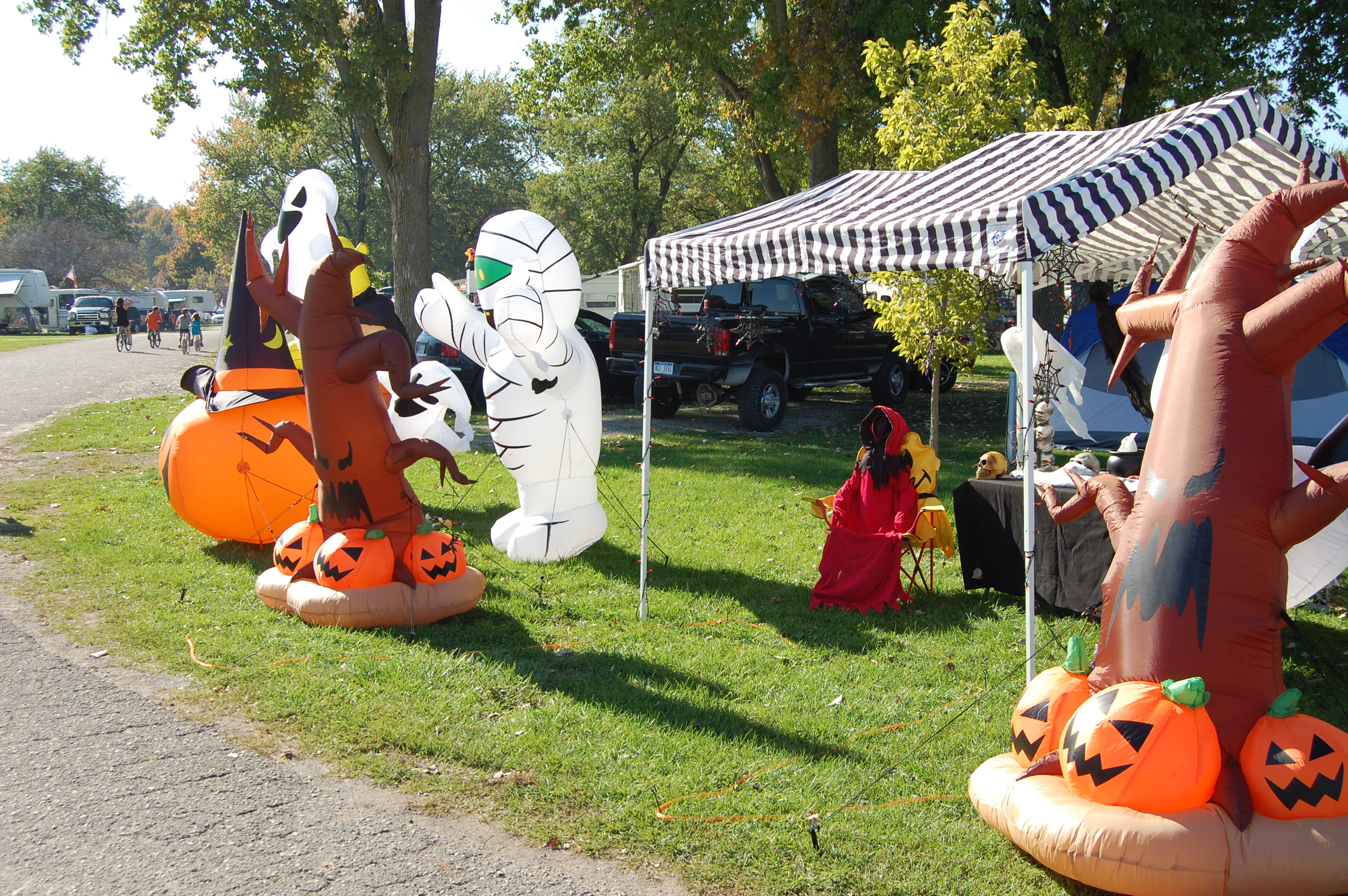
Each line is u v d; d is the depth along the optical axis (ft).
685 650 18.60
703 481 35.12
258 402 23.90
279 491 23.95
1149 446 12.37
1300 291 11.18
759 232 18.12
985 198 16.28
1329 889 10.08
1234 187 20.15
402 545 19.80
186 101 61.72
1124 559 12.03
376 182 190.70
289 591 19.76
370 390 19.25
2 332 165.07
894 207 17.88
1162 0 50.21
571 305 24.18
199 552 24.85
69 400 59.67
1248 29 57.41
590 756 14.05
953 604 21.75
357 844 11.79
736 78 70.54
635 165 143.23
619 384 56.59
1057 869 10.69
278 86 57.57
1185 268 13.29
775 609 21.22
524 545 24.25
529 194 155.94
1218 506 11.38
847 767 13.85
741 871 11.32
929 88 34.14
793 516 30.35
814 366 49.70
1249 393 11.54
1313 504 11.08
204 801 12.75
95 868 11.19
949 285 32.19
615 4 64.28
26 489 32.12
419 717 15.25
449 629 19.35
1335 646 18.75
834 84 59.06
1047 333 22.52
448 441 27.07
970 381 69.56
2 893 10.64
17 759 13.80
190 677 16.84
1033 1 53.06
